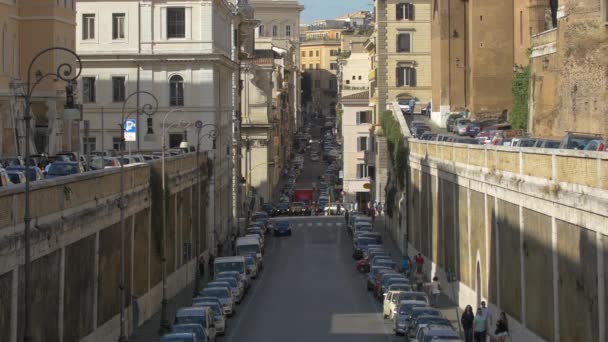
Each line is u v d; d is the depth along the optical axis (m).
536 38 92.81
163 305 62.06
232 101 127.50
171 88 106.50
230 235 115.50
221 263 80.25
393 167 114.50
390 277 73.06
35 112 86.69
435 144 80.00
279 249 112.25
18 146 79.19
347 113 170.50
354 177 170.62
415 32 142.62
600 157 38.38
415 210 92.50
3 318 38.38
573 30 77.62
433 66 129.25
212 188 102.38
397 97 143.00
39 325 42.72
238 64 136.00
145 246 66.38
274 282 85.69
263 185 162.75
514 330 53.00
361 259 95.69
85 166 68.56
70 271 47.69
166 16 106.12
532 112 93.88
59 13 89.31
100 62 105.88
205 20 105.81
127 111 106.25
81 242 49.69
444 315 64.94
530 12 103.88
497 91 115.81
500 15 115.44
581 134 61.16
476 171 62.00
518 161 51.72
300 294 78.31
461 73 124.38
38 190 42.66
